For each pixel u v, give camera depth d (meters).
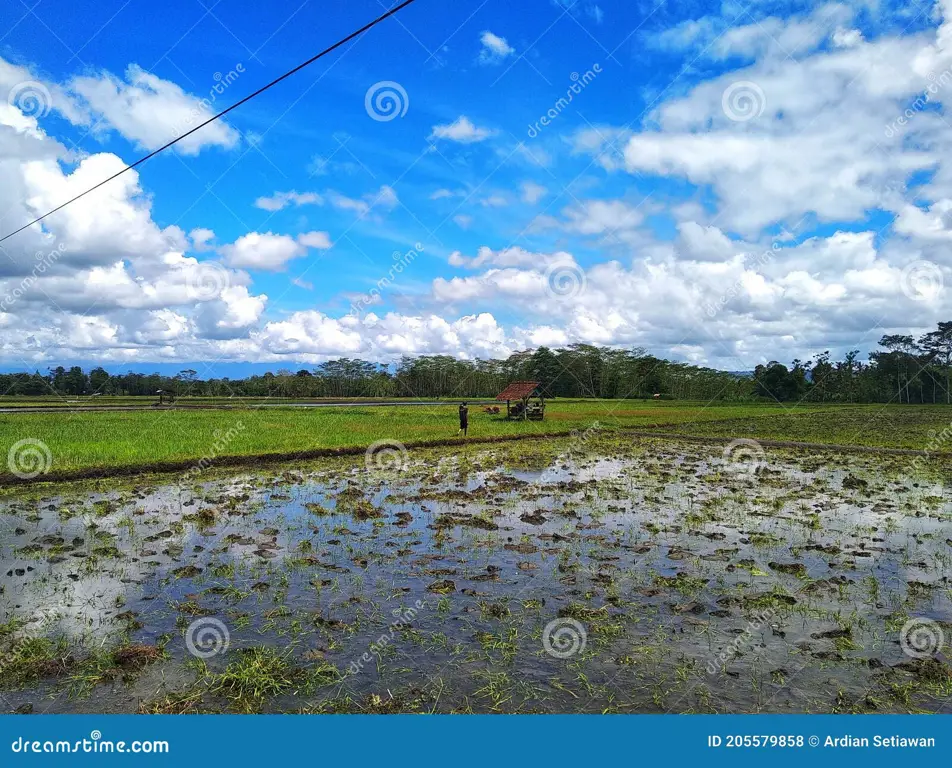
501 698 5.74
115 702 5.71
